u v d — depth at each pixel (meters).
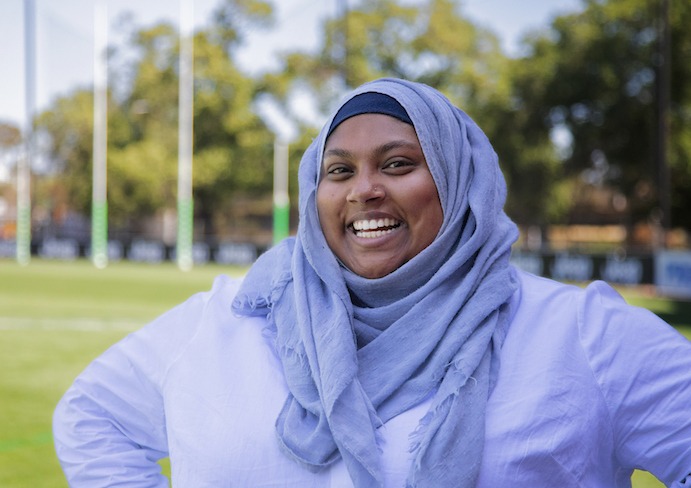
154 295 17.66
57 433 1.84
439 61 36.84
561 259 20.81
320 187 1.71
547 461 1.51
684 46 32.44
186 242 30.03
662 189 22.23
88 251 33.22
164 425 1.83
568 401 1.55
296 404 1.60
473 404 1.50
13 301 16.02
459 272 1.64
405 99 1.64
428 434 1.47
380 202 1.64
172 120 42.78
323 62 38.66
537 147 35.72
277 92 40.41
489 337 1.56
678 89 32.88
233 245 30.45
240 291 1.80
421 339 1.58
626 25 33.44
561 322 1.63
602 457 1.60
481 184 1.65
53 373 8.30
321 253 1.68
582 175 36.31
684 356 1.60
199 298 1.89
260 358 1.69
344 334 1.58
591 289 1.69
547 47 34.78
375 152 1.63
